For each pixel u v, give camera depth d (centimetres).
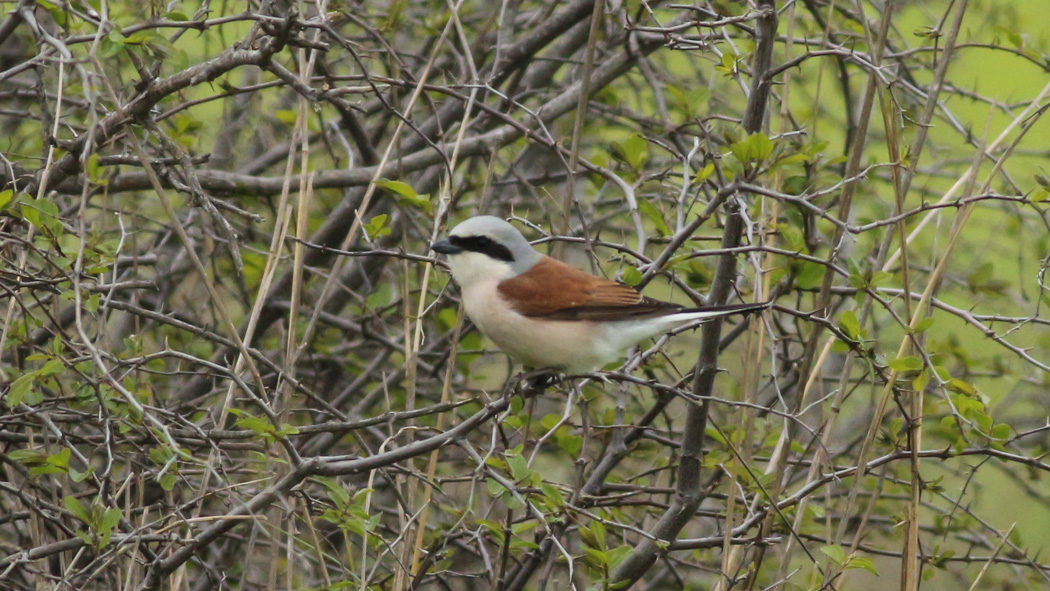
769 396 1105
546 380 884
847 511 795
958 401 799
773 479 859
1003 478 1573
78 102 1042
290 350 836
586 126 1390
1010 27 1109
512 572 1032
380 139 1290
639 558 860
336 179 1123
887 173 1384
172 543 782
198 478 1020
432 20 1243
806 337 1123
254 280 1266
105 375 640
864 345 784
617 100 1282
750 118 787
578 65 1331
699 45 869
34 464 759
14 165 988
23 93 1062
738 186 717
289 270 1206
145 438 841
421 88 854
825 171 1191
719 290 820
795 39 991
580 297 850
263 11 784
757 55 779
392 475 1005
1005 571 1273
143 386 873
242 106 1333
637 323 851
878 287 820
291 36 731
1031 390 1322
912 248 1253
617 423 958
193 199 868
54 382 984
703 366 811
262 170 1323
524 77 1427
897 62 1036
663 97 1233
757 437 1127
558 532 905
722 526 1136
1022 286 1106
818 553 1237
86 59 678
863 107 795
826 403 1084
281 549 1105
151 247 1210
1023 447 1371
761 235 854
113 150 1058
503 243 873
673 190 1195
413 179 1391
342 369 1347
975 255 1370
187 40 1259
